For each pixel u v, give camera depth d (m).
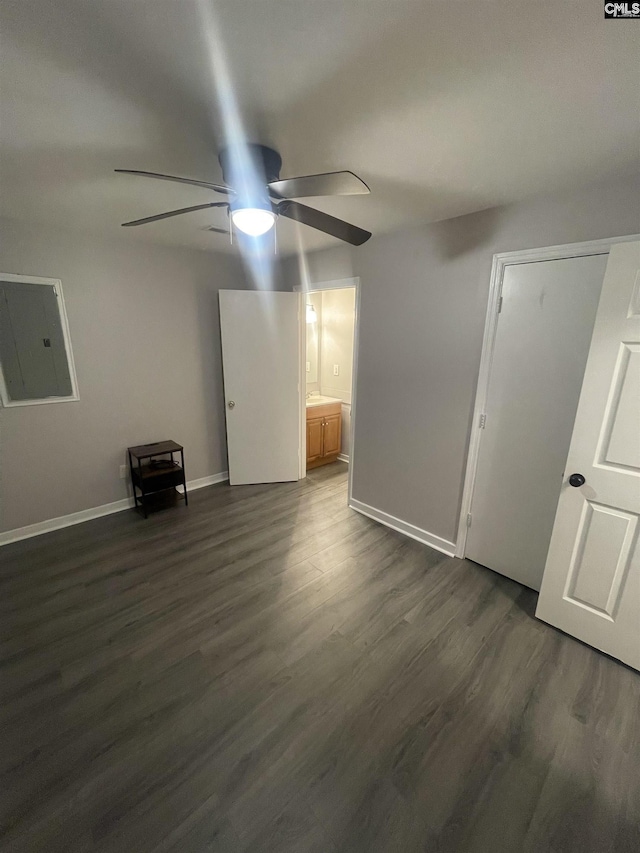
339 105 1.19
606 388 1.66
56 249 2.61
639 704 1.56
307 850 1.11
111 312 2.93
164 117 1.26
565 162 1.54
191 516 3.16
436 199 1.96
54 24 0.86
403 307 2.62
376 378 2.90
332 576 2.38
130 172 1.23
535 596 2.21
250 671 1.70
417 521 2.81
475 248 2.19
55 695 1.58
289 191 1.41
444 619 2.03
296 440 3.91
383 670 1.71
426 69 1.02
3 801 1.22
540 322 2.00
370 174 1.68
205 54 0.97
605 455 1.70
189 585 2.28
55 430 2.80
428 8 0.83
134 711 1.51
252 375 3.62
